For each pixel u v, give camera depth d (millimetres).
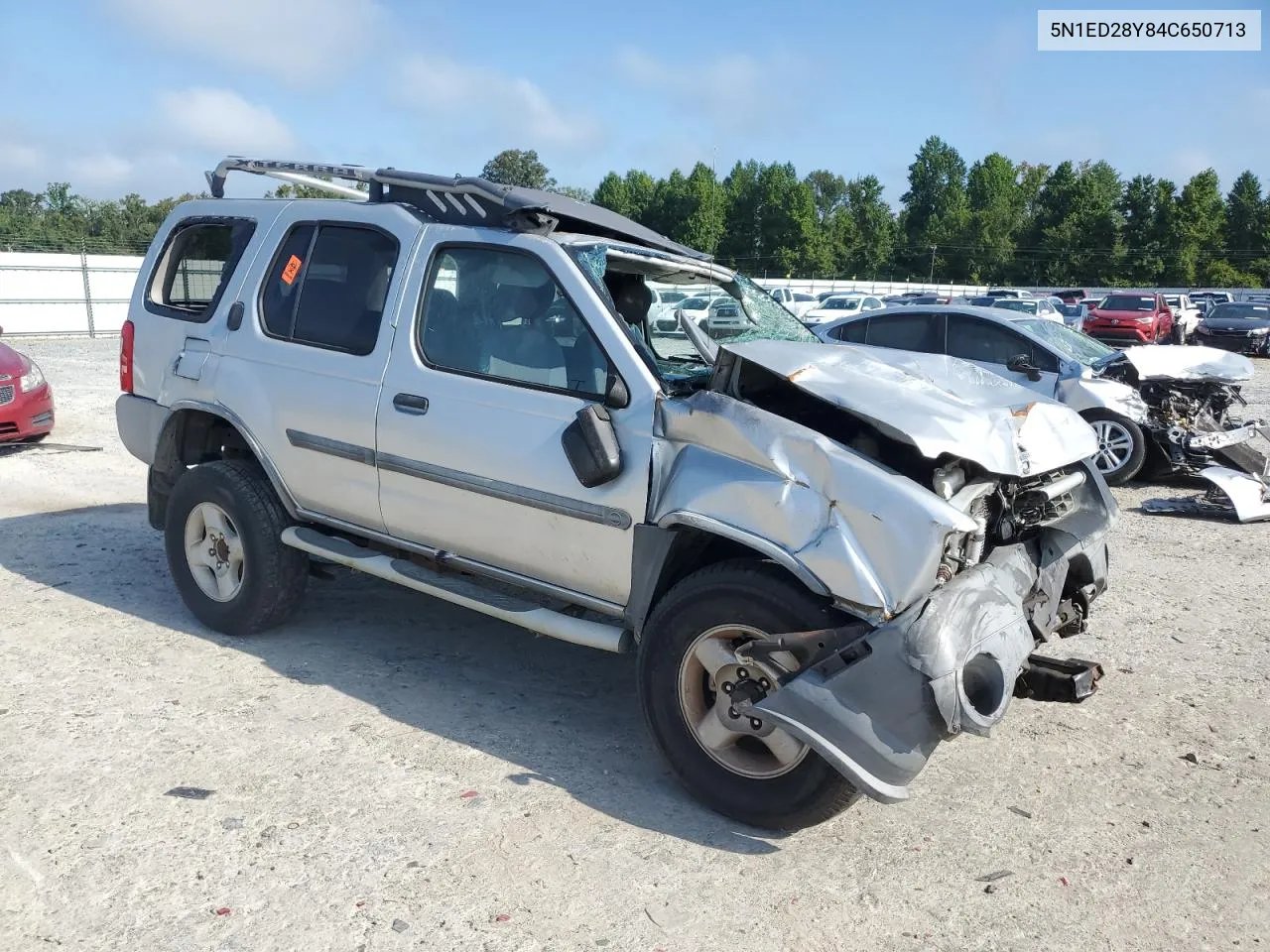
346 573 6062
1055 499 4035
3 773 3555
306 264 4660
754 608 3324
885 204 102750
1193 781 3934
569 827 3391
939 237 100500
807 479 3256
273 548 4734
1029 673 3723
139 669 4516
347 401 4332
